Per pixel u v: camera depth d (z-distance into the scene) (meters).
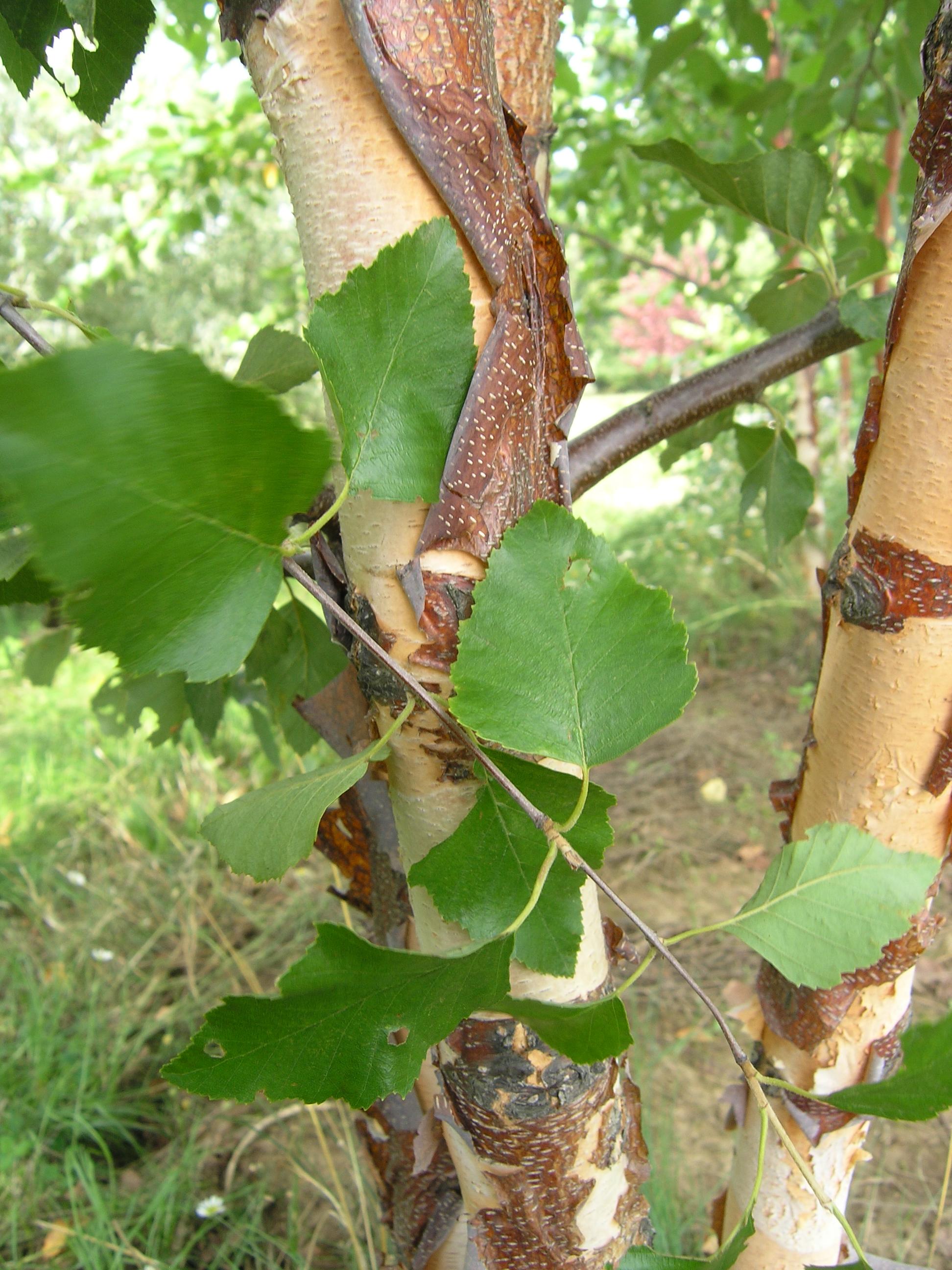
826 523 2.11
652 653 0.30
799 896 0.32
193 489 0.23
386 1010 0.26
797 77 1.36
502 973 0.28
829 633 0.40
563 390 0.34
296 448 0.23
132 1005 1.17
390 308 0.28
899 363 0.34
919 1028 0.30
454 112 0.29
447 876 0.32
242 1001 0.25
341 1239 0.88
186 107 1.44
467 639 0.29
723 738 1.82
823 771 0.41
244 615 0.25
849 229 0.99
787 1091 0.45
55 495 0.21
